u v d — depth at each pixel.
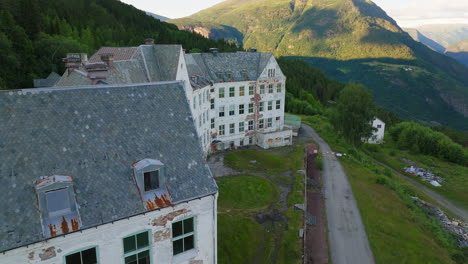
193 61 53.50
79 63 35.28
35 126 15.62
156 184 17.20
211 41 177.75
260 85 61.12
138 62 37.62
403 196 48.41
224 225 32.75
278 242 31.19
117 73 33.38
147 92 19.38
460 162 82.69
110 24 142.00
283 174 49.19
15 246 13.18
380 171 60.47
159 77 38.66
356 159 63.47
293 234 32.50
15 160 14.66
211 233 18.98
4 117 15.15
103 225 15.19
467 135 122.62
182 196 17.28
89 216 14.88
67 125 16.38
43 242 13.88
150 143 18.09
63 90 16.89
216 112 56.97
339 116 71.62
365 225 36.94
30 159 14.95
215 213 18.83
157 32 158.38
